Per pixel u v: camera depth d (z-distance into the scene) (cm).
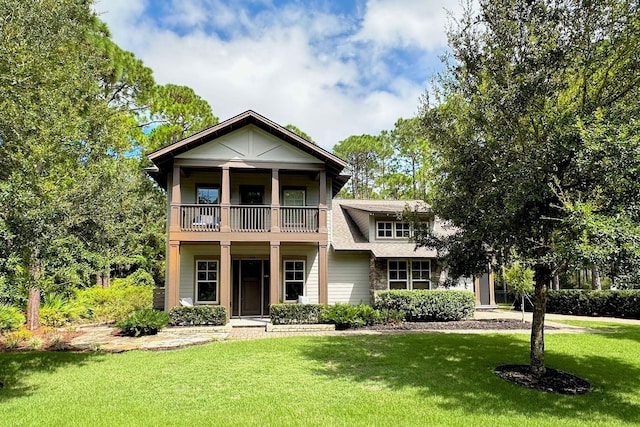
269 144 1564
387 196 3844
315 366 859
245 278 1719
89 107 1079
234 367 852
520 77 679
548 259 633
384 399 659
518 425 561
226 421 564
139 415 590
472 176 743
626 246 505
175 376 793
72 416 587
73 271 751
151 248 2488
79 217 833
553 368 848
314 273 1731
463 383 746
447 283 938
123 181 1000
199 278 1673
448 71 809
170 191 1606
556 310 1975
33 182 726
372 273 1736
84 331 1327
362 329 1351
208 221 1595
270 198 1722
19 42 774
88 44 1622
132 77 2011
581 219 541
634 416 605
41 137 780
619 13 676
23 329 1175
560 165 648
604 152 559
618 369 852
